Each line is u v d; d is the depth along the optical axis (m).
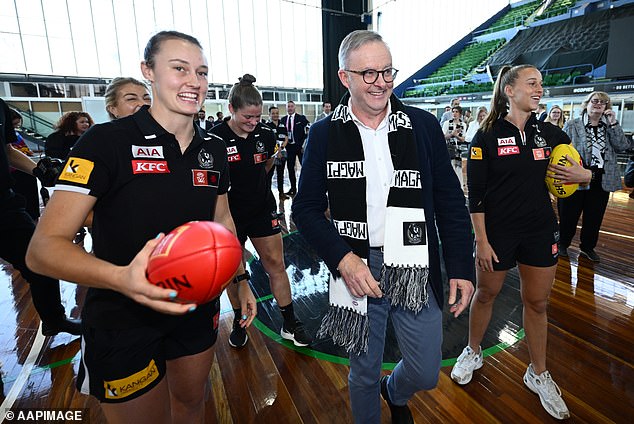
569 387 1.72
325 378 1.86
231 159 1.90
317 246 1.16
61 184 0.81
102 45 12.57
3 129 1.85
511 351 2.03
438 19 16.83
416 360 1.23
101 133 0.87
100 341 0.92
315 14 15.64
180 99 0.91
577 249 3.52
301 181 1.24
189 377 1.10
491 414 1.59
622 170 7.27
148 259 0.70
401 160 1.14
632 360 1.91
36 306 2.12
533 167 1.49
